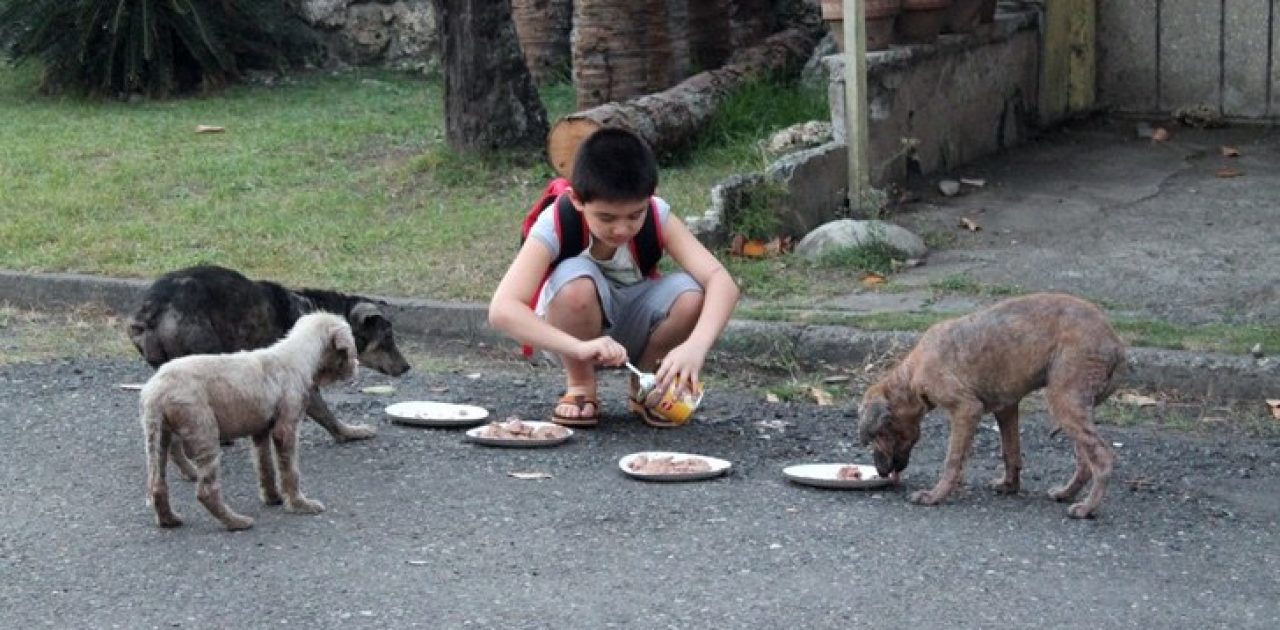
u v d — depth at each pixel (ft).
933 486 22.50
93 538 20.77
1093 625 17.71
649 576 19.24
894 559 19.66
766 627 17.75
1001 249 35.37
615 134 23.88
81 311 33.78
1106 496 21.93
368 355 26.40
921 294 31.89
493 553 20.06
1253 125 45.85
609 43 45.03
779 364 29.12
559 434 24.68
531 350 25.25
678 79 46.96
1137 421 25.61
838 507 21.59
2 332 32.17
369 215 39.17
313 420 25.08
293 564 19.81
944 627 17.69
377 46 60.03
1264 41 45.39
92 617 18.31
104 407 26.76
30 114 51.67
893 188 39.58
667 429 25.46
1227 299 31.07
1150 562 19.52
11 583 19.30
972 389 21.31
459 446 24.59
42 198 40.60
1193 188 40.04
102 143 46.93
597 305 24.67
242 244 36.76
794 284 32.76
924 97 40.91
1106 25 47.01
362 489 22.61
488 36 41.93
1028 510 21.43
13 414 26.32
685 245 25.13
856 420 26.03
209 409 20.72
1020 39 45.37
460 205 39.60
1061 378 20.85
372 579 19.29
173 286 24.61
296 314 25.77
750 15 52.60
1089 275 33.01
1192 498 21.88
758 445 24.70
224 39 56.44
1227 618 17.88
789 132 40.78
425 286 33.30
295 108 52.11
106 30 54.19
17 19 54.80
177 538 20.76
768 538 20.43
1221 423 25.48
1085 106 47.39
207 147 46.24
